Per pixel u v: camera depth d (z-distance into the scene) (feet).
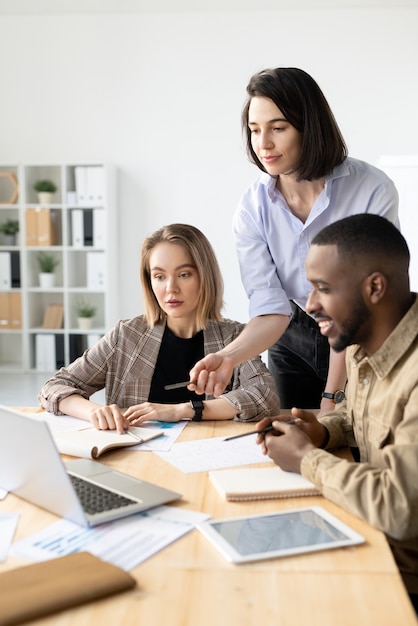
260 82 5.94
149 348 7.02
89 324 20.95
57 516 3.97
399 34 19.66
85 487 4.31
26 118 21.15
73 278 21.30
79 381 6.89
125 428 5.72
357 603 2.99
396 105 19.81
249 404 6.14
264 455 5.07
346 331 4.32
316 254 4.26
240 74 20.33
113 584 3.06
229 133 20.53
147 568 3.31
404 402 4.26
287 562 3.36
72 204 20.39
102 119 20.90
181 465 4.88
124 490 4.25
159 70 20.58
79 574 3.13
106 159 20.98
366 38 19.77
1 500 4.25
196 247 6.82
